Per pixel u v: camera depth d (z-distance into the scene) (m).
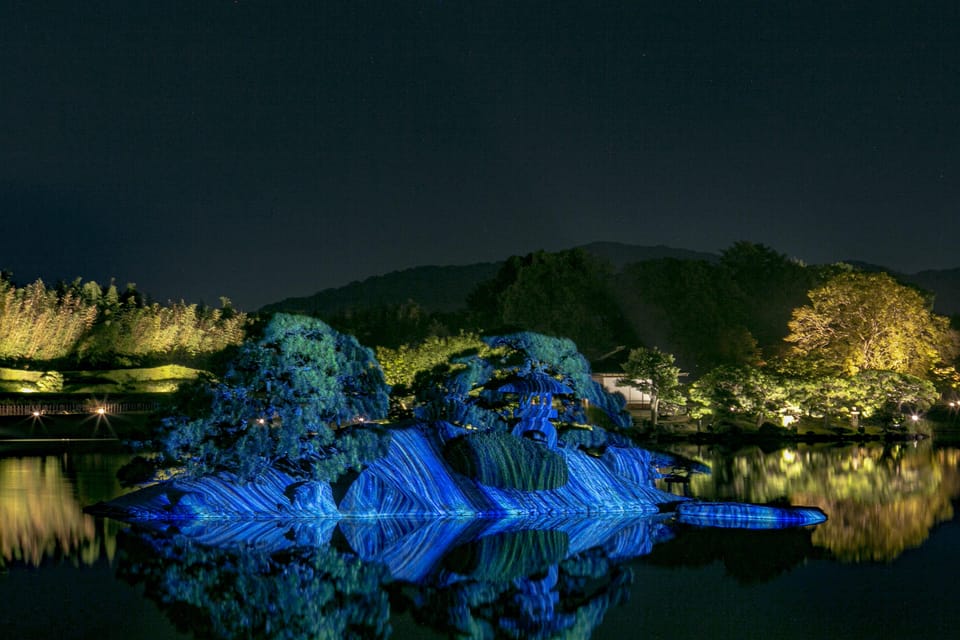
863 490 40.00
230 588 21.36
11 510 30.19
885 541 28.20
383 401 30.95
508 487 32.31
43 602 19.73
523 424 34.03
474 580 22.83
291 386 29.70
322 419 31.11
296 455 29.39
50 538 25.95
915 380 77.25
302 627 18.64
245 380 29.45
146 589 20.97
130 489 34.81
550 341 35.12
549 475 32.72
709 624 19.30
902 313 89.19
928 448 64.38
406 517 30.81
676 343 110.19
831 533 29.52
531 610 20.27
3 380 82.31
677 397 73.19
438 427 33.28
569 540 27.80
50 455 48.28
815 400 76.31
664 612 20.19
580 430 35.78
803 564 24.92
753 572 23.86
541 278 114.88
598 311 116.88
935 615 20.00
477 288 129.88
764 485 41.47
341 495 30.91
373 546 26.27
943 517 32.66
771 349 107.25
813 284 123.50
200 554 24.52
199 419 29.27
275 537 26.95
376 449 30.83
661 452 44.69
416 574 23.25
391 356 52.69
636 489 35.06
